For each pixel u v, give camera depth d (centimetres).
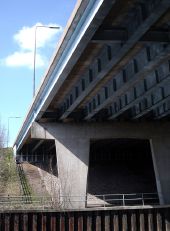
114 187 5503
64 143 4269
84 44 2272
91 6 1928
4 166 6419
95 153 6631
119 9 1950
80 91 3275
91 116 4100
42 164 6675
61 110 4138
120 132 4381
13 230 3300
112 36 2162
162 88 3312
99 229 3422
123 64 2828
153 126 4475
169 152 4428
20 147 6738
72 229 3381
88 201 4881
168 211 3600
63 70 2800
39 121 4309
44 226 3350
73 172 4194
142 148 6619
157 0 1730
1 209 3438
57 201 3956
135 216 3519
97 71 2712
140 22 1925
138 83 3238
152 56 2389
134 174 6056
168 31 2136
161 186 4300
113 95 3200
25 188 5297
